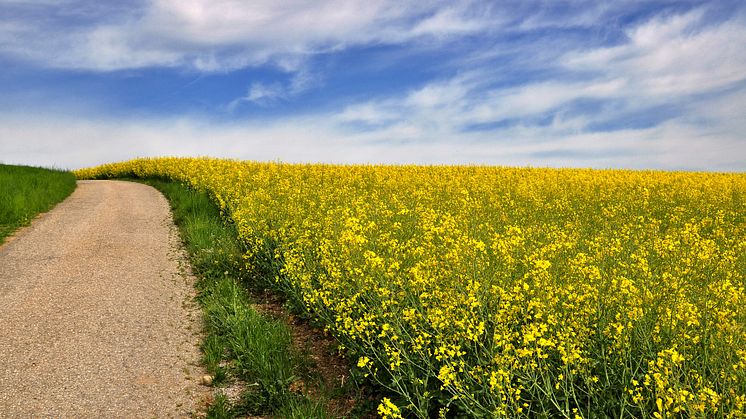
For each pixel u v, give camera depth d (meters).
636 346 4.84
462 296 5.55
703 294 5.40
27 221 15.05
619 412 4.38
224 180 20.36
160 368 6.35
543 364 4.60
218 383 6.00
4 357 6.45
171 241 13.17
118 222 15.54
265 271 10.22
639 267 5.94
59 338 7.09
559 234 9.35
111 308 8.30
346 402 5.61
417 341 5.62
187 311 8.37
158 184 28.02
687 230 7.91
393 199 14.08
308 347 7.00
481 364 4.93
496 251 6.39
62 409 5.34
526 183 19.69
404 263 7.51
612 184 20.27
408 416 5.10
